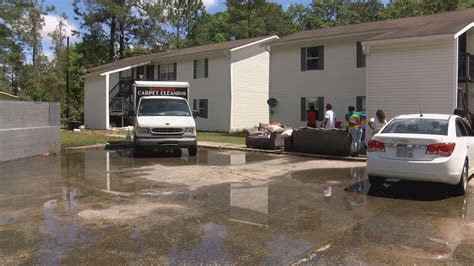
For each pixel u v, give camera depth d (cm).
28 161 1430
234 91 2975
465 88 1834
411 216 712
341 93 2341
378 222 676
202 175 1130
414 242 579
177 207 771
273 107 2623
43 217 706
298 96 2519
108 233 618
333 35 2297
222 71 3008
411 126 923
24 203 807
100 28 4972
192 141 1559
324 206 779
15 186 980
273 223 668
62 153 1689
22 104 1518
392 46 1653
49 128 1656
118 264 503
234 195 873
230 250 548
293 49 2528
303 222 674
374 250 548
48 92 4684
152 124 1529
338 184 996
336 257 524
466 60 1752
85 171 1205
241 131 2936
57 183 1016
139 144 1527
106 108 3328
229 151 1777
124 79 3766
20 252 543
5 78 4872
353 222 675
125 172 1184
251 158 1515
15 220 689
